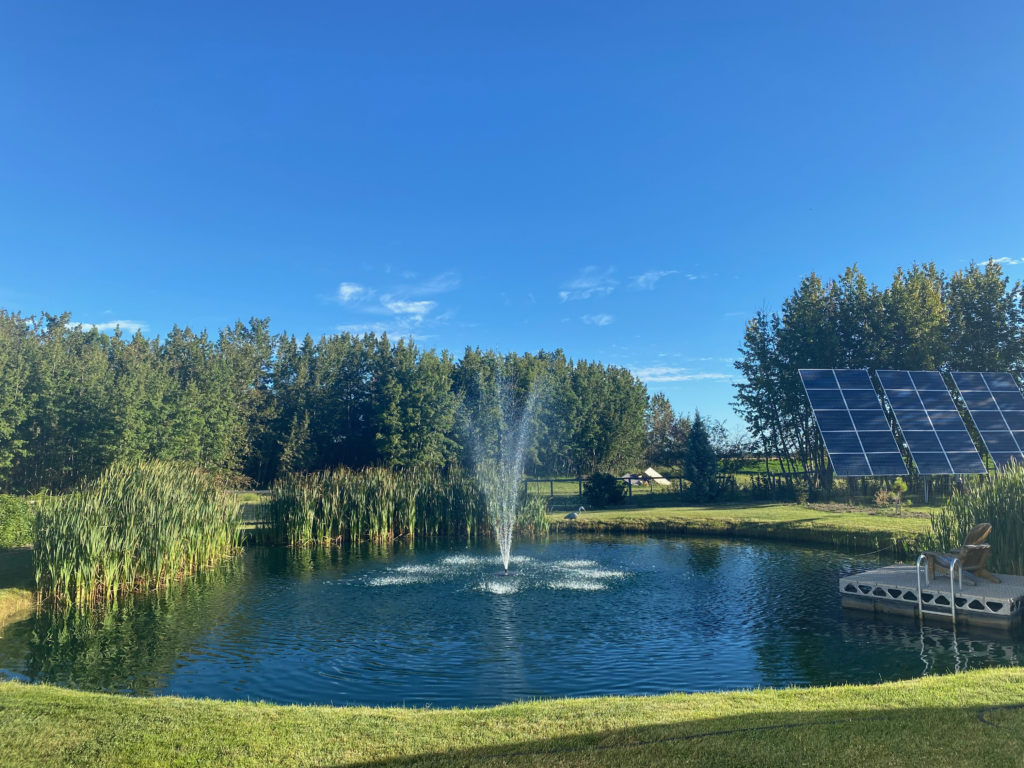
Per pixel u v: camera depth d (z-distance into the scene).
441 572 18.30
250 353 73.38
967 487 16.95
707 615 13.14
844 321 37.38
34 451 45.53
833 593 14.98
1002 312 35.38
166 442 46.94
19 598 14.29
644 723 6.14
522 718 6.50
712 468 33.25
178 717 6.62
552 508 32.47
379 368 68.75
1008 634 11.48
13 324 75.75
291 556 21.70
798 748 5.29
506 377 67.44
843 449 27.91
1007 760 4.90
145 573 16.27
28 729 6.20
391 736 6.03
